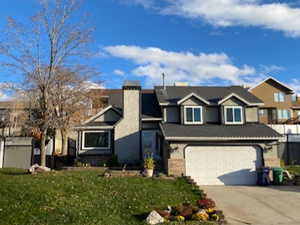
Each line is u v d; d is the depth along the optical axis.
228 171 21.48
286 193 16.98
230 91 28.92
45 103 19.92
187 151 21.58
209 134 21.95
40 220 10.11
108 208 11.82
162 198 13.65
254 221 11.62
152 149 26.00
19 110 23.84
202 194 14.77
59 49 20.70
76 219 10.39
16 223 9.76
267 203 14.53
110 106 27.83
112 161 23.72
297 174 21.69
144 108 28.36
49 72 20.25
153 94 31.38
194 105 25.25
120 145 26.03
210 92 28.77
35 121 20.56
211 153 21.64
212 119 25.59
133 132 26.28
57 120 20.84
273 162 21.66
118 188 14.59
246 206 13.95
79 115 25.80
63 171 19.27
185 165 21.31
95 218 10.62
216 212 11.80
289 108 50.94
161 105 25.67
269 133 22.33
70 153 33.28
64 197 12.41
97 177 16.84
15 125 24.02
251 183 21.38
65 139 30.28
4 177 15.22
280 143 32.12
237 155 21.73
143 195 13.75
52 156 25.36
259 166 21.64
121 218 11.04
